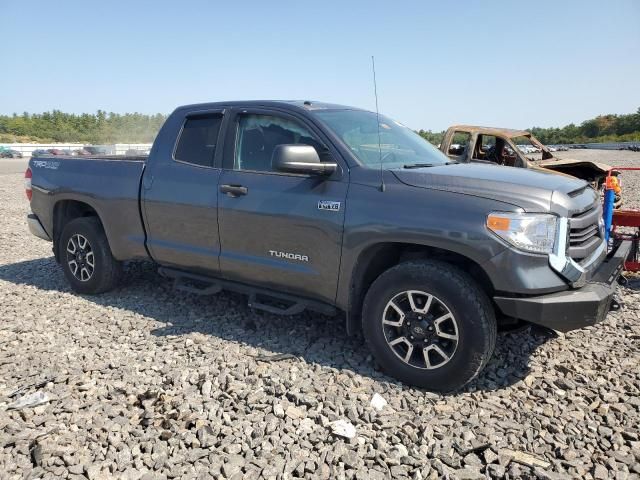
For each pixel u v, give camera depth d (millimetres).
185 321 4738
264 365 3760
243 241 4207
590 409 3170
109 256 5352
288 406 3209
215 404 3230
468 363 3230
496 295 3250
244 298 5328
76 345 4219
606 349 4039
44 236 5895
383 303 3512
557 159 10539
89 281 5438
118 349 4125
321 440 2871
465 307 3191
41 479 2559
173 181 4621
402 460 2691
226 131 4426
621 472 2572
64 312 5027
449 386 3352
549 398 3285
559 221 3178
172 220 4645
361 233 3551
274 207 3967
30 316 4922
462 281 3217
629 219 5637
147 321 4734
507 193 3227
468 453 2768
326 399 3287
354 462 2668
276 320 4707
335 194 3713
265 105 4301
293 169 3562
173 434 2918
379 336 3566
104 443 2846
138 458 2709
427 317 3373
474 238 3146
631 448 2787
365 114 4668
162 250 4785
